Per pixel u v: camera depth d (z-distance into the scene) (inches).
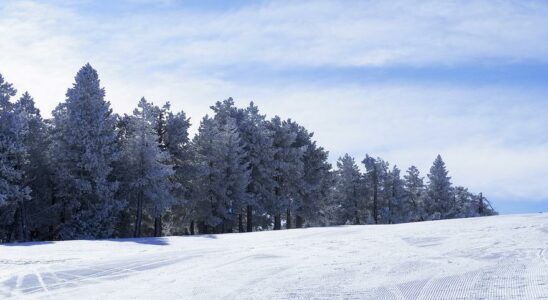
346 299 405.1
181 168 2021.4
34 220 1765.5
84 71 1727.4
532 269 493.7
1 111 1632.6
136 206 1884.8
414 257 678.5
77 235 1635.1
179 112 2059.5
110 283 549.0
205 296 450.9
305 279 520.4
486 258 631.2
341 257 719.7
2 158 1579.7
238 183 2068.2
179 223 2190.0
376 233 1153.4
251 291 465.1
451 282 454.0
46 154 1829.5
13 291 514.3
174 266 677.3
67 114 1738.4
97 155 1686.8
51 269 664.4
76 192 1711.4
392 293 419.8
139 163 1770.4
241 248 909.8
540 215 1469.0
